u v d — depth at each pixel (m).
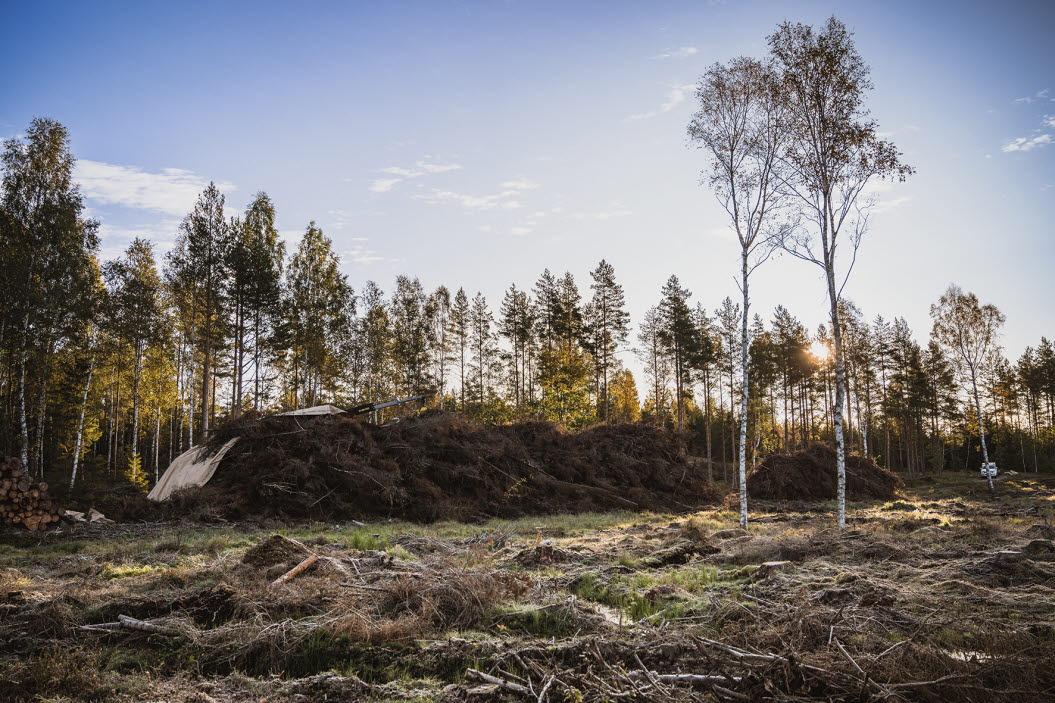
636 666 5.93
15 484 15.52
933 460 63.97
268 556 9.88
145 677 5.78
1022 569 9.04
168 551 12.40
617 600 8.66
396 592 7.80
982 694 5.00
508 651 6.20
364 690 5.54
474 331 55.16
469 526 18.28
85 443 41.28
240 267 34.50
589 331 49.34
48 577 10.00
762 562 11.04
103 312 33.16
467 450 23.38
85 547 13.16
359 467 20.38
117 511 17.66
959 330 36.69
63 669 5.67
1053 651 5.62
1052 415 70.94
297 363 41.03
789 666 5.38
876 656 5.66
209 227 34.59
